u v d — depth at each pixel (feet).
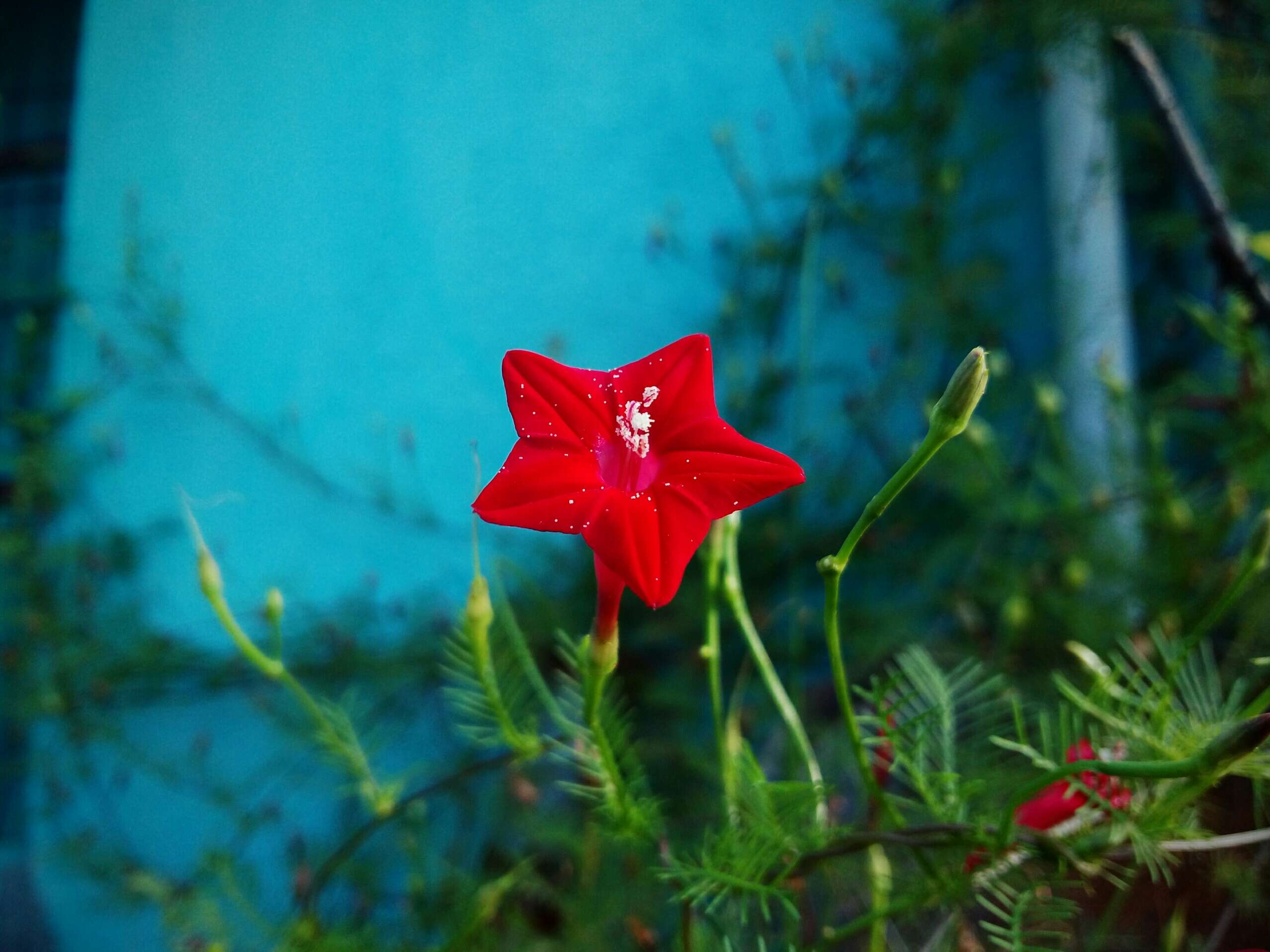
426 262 0.86
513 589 0.77
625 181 0.84
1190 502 0.52
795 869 0.28
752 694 0.69
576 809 0.50
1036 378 0.70
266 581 0.84
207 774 0.81
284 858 0.78
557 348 0.78
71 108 0.95
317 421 0.86
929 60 0.76
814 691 0.62
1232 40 0.62
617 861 0.43
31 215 0.95
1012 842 0.26
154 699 0.82
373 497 0.84
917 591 0.70
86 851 0.78
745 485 0.28
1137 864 0.29
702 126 0.83
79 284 0.89
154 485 0.87
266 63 0.89
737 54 0.83
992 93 0.79
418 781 0.74
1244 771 0.27
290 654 0.79
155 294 0.87
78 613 0.84
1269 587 0.39
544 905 0.49
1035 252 0.78
